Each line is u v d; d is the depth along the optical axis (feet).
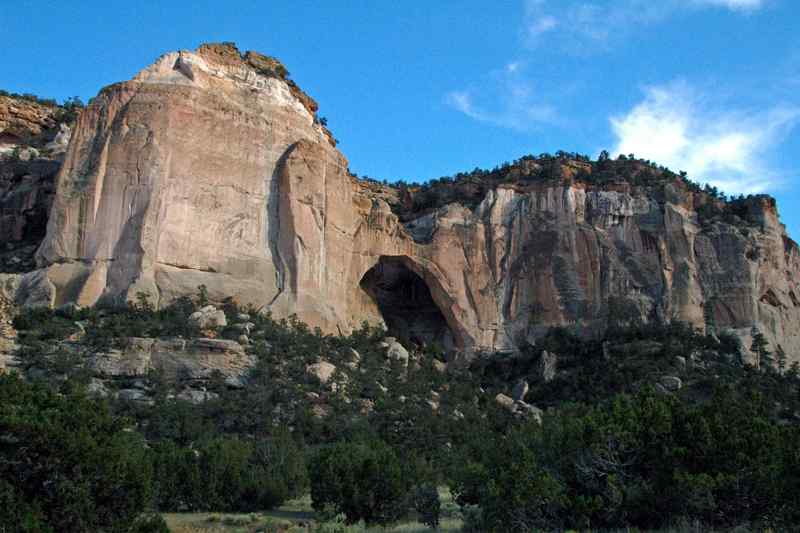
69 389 130.21
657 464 111.34
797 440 113.09
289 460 159.02
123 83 242.99
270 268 246.06
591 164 335.47
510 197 308.60
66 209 227.61
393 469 133.08
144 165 230.68
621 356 260.62
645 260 295.28
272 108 263.90
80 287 216.33
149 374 190.29
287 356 213.46
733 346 275.80
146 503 100.83
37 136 316.19
